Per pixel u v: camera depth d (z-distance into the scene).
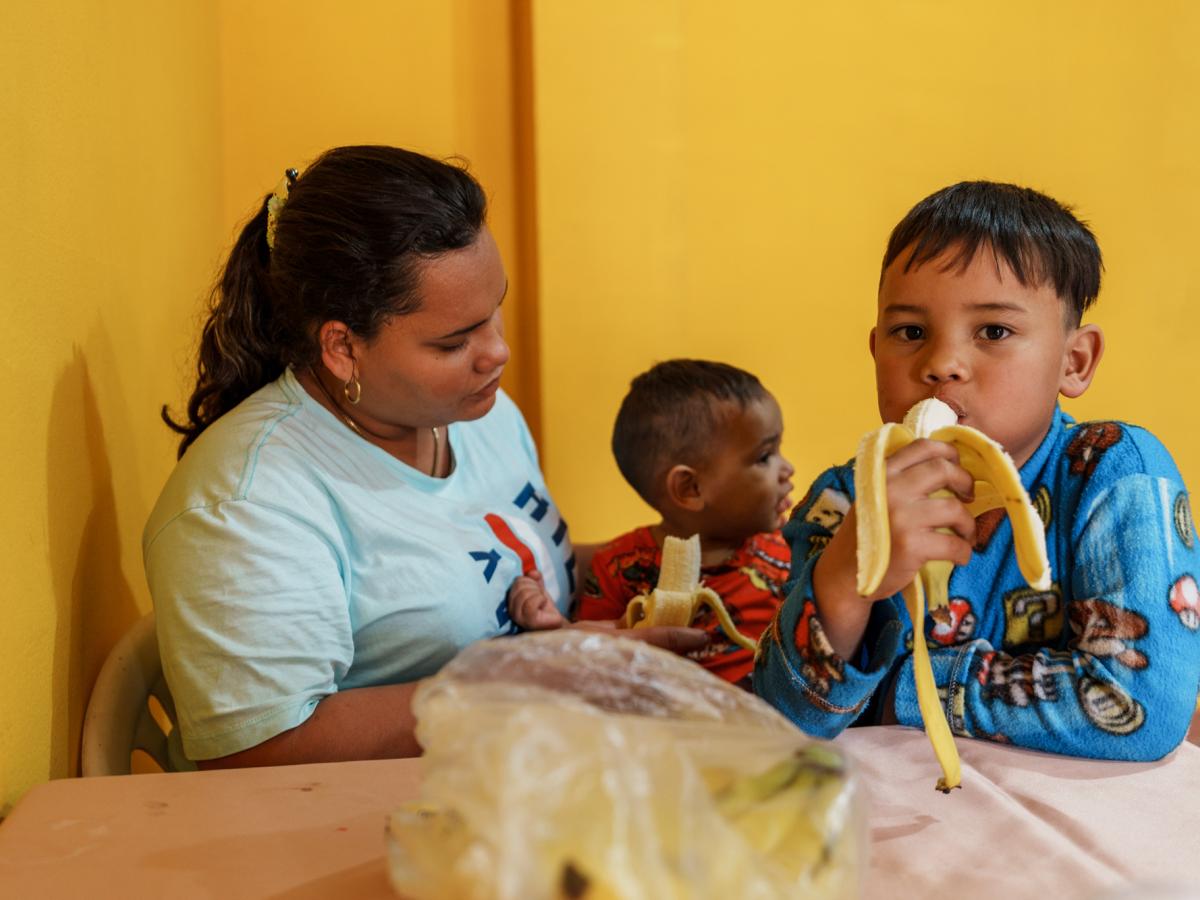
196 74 2.08
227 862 0.69
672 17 2.50
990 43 2.63
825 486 1.09
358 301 1.11
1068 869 0.66
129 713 1.15
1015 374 0.95
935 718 0.77
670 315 2.59
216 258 2.27
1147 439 0.95
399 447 1.25
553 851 0.45
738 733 0.55
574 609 1.75
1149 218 2.74
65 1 1.14
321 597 1.11
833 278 2.65
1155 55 2.68
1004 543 0.96
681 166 2.55
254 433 1.15
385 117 2.55
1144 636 0.85
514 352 2.70
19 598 0.94
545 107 2.48
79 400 1.16
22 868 0.69
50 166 1.07
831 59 2.58
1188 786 0.79
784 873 0.50
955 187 1.02
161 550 1.09
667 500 1.74
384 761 0.85
